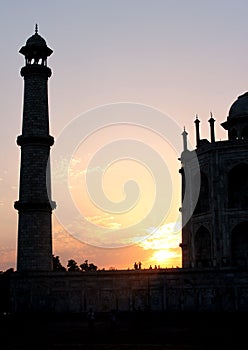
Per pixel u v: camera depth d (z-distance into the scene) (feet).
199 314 215.10
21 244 250.57
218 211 261.44
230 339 140.97
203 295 222.48
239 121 297.74
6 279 298.97
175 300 226.17
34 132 260.42
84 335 160.15
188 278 225.97
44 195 254.88
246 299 215.72
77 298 237.66
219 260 255.50
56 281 240.73
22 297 241.35
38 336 160.86
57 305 238.48
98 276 237.86
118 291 234.58
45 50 272.31
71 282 239.71
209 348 123.54
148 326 187.21
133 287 233.14
